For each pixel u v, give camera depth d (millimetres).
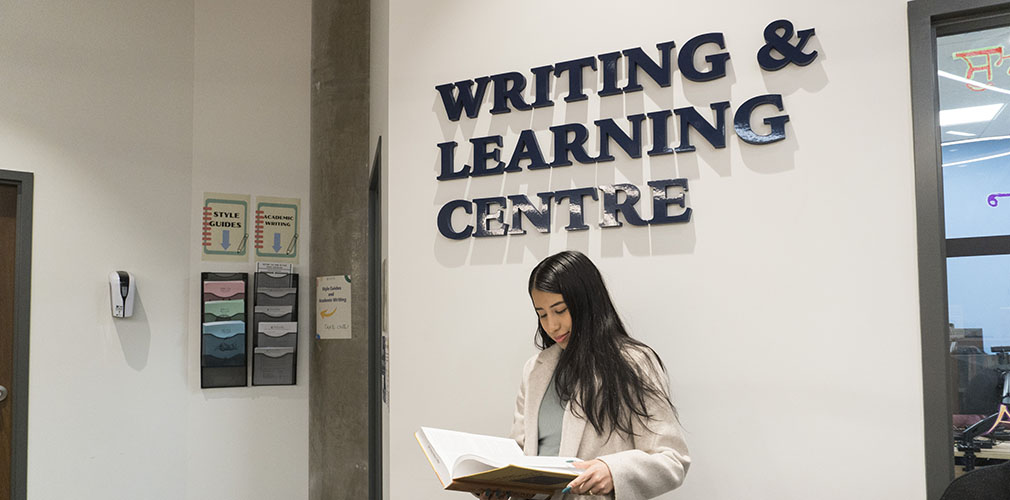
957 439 1873
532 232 2381
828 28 2021
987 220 1880
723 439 2070
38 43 4133
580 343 1822
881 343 1917
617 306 2230
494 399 2402
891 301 1914
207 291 4520
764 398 2035
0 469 3906
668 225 2184
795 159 2039
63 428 4062
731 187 2113
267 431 4621
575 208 2307
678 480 1720
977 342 1871
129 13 4449
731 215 2107
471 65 2535
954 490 1436
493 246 2441
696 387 2113
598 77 2318
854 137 1977
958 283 1901
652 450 1751
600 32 2330
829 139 2004
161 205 4480
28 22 4109
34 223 4047
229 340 4547
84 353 4152
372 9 3807
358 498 3904
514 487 1659
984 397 1854
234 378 4559
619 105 2281
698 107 2172
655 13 2250
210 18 4730
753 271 2074
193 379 4516
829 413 1960
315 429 4117
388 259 2631
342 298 4035
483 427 2410
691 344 2131
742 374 2064
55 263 4094
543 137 2393
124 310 4227
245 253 4672
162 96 4535
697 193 2154
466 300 2471
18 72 4062
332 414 4016
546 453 1857
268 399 4637
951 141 1929
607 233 2268
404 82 2650
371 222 3885
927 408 1854
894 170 1931
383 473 3242
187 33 4660
